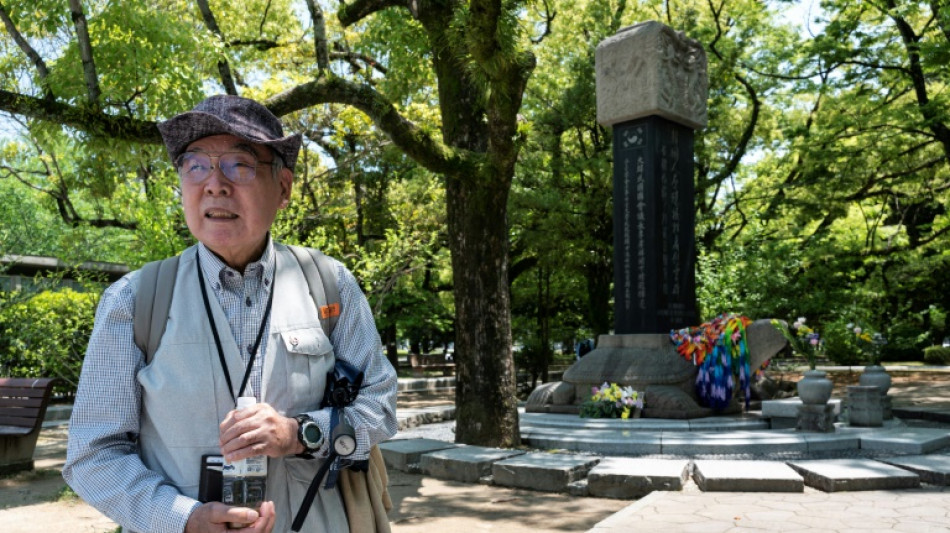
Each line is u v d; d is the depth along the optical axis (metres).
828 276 19.09
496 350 8.52
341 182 17.91
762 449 8.10
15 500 6.46
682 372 10.33
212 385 1.70
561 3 19.39
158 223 8.68
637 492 6.45
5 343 11.81
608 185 18.44
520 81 7.18
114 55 6.51
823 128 18.25
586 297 22.92
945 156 17.81
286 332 1.79
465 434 8.50
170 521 1.53
